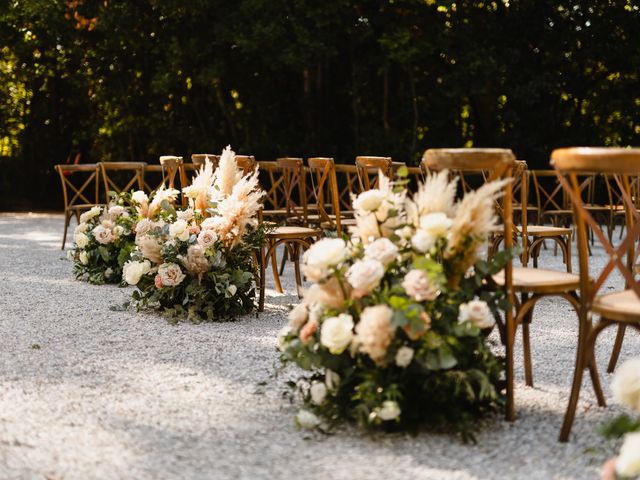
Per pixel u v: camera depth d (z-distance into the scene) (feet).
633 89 49.11
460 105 50.01
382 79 49.37
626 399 7.50
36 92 57.31
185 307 18.06
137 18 48.62
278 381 12.69
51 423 10.69
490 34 47.14
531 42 48.65
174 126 53.26
